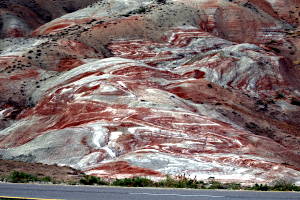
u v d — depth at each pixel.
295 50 85.56
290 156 32.72
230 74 60.88
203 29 84.81
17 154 30.89
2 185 12.33
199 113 39.62
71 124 36.44
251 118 45.06
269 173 25.80
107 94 39.62
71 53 66.50
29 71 55.41
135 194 10.66
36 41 76.12
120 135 32.31
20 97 47.00
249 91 58.97
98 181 15.30
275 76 62.00
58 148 30.98
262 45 85.62
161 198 10.15
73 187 11.96
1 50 70.62
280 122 48.19
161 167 26.38
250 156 30.02
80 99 39.91
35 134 36.94
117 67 50.38
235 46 68.81
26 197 10.06
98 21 87.94
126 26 78.75
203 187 14.42
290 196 10.83
